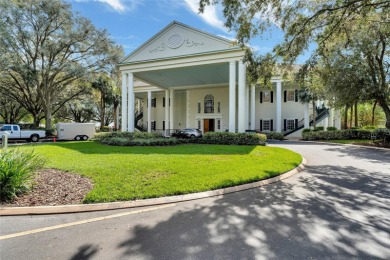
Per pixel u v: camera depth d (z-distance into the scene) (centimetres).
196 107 2984
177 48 1872
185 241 311
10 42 2258
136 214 407
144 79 2466
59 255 277
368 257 274
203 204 457
